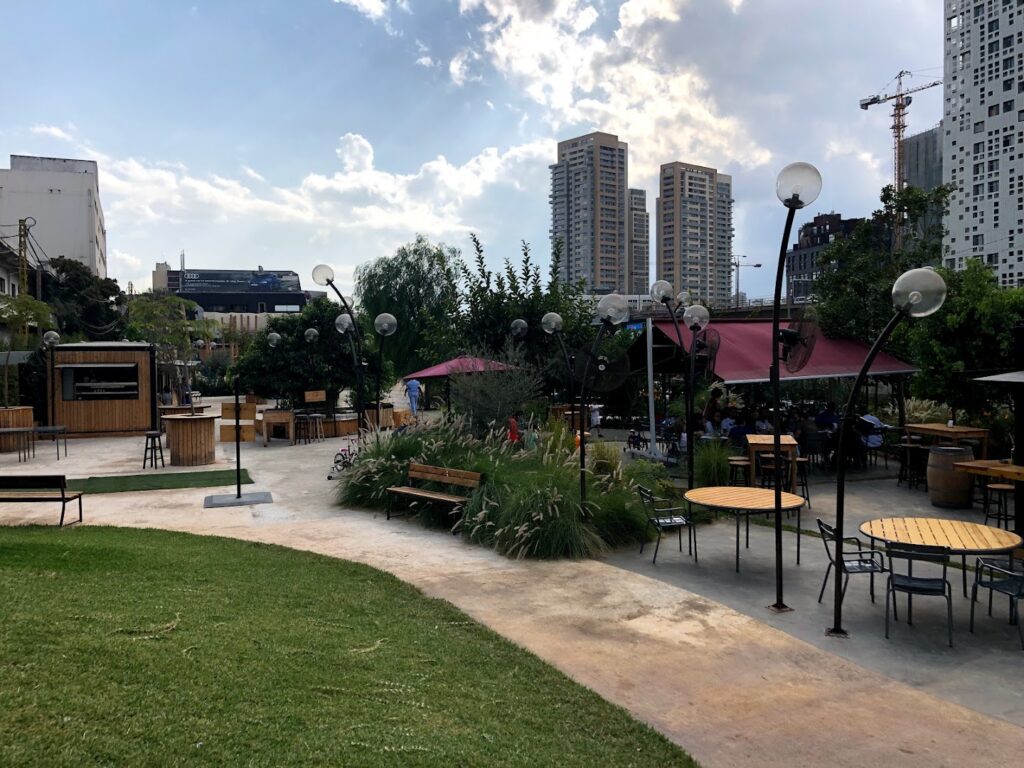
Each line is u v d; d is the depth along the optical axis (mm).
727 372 14461
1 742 3143
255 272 133750
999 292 13148
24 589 5609
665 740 4316
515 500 9133
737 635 6191
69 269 51125
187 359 43094
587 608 6871
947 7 82062
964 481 11070
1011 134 75812
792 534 9859
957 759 4188
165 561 7375
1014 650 5855
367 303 41094
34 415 23516
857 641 6055
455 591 7344
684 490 11773
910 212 17844
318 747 3523
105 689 3820
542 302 21766
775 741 4395
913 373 16125
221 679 4211
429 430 12758
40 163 74438
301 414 22188
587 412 22438
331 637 5422
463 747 3799
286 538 9531
